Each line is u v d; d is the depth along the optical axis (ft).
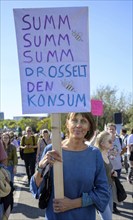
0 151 15.80
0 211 15.52
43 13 10.41
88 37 10.39
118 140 28.94
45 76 10.41
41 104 10.36
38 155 38.52
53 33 10.43
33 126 215.92
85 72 10.41
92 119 11.00
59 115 10.32
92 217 10.38
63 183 10.18
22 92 10.39
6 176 15.78
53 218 10.23
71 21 10.39
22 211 28.14
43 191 10.32
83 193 10.18
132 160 38.88
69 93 10.37
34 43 10.43
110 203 18.37
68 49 10.42
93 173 10.41
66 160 10.36
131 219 25.45
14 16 10.42
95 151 10.69
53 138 10.11
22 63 10.43
